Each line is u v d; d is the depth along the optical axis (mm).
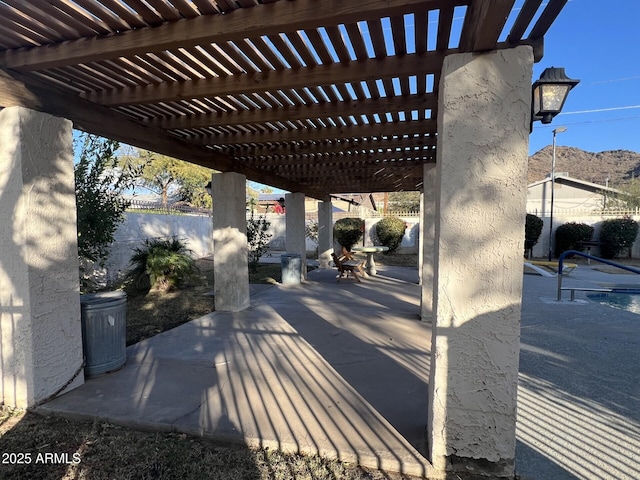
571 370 3512
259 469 2062
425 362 3643
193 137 4633
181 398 2842
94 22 2158
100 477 2012
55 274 2885
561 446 2270
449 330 2000
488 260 1924
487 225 1914
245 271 6082
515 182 1867
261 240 11062
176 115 3848
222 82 2943
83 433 2428
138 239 9523
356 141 5070
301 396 2875
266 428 2400
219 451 2232
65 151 2971
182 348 4055
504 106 1856
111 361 3357
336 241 16125
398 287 8273
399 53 2537
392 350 3994
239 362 3623
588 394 3006
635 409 2748
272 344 4195
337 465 2105
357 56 2576
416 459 2094
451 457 2033
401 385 3096
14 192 2678
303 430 2379
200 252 14375
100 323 3277
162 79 2975
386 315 5617
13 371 2773
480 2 1650
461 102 1911
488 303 1937
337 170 7152
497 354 1942
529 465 2076
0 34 2291
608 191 23297
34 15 2041
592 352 4023
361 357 3777
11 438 2387
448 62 1915
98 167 5203
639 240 14734
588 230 15000
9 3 1943
